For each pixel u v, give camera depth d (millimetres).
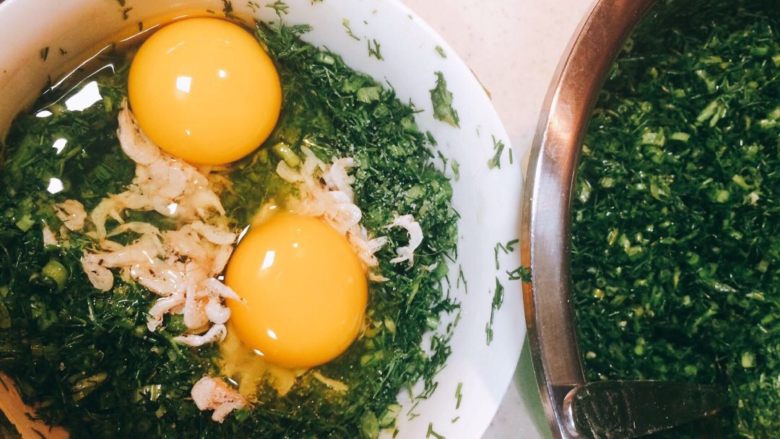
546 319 168
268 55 198
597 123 214
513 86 229
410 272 210
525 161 224
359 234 204
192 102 186
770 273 226
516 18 229
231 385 205
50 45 174
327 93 202
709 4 204
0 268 190
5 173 188
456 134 186
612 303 222
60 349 195
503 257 179
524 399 227
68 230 194
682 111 222
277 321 195
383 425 206
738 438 218
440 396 190
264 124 198
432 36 173
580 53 169
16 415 184
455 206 197
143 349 201
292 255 195
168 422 205
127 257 196
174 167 196
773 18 221
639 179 219
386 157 204
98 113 193
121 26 186
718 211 226
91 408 200
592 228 219
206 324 202
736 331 225
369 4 174
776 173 224
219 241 200
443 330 204
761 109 224
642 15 174
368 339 212
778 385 221
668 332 228
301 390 209
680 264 228
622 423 172
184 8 189
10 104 180
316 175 205
